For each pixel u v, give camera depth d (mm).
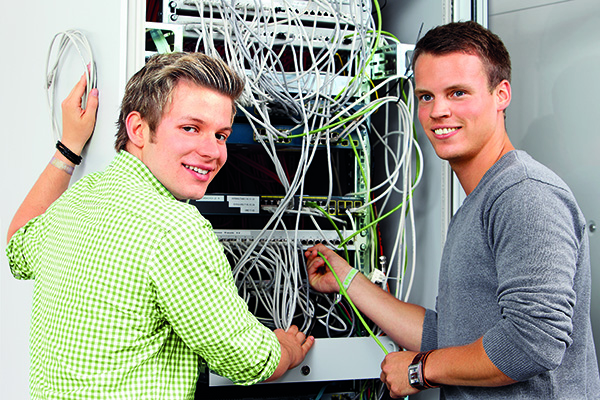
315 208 1309
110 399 766
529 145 1313
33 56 1329
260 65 1212
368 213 1361
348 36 1285
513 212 853
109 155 1053
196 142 817
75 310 773
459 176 1049
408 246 1439
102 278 760
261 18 1244
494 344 847
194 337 792
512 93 1346
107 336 761
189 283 766
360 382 1382
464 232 964
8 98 1467
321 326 1382
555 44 1247
